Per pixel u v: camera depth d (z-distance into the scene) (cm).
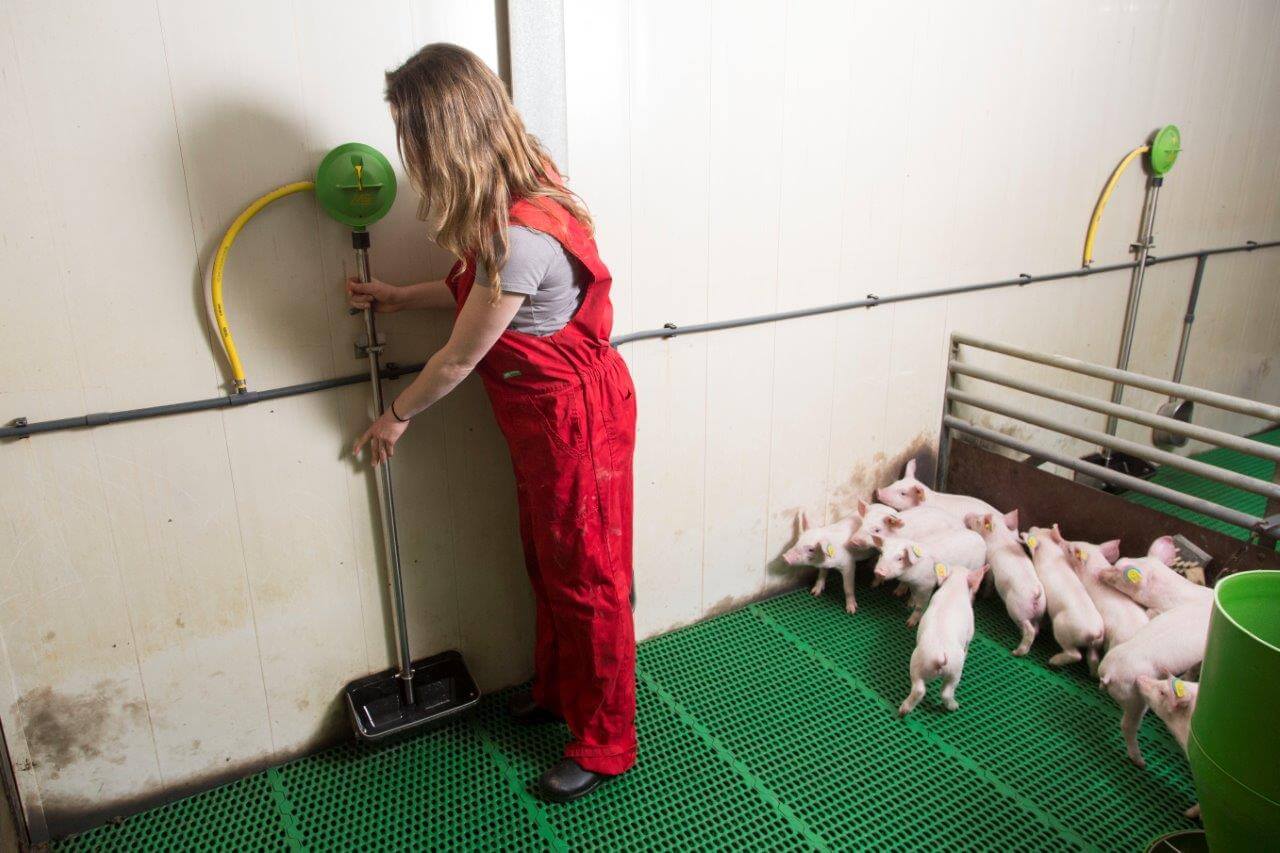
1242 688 137
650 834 186
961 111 267
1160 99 319
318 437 189
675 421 239
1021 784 200
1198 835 179
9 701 171
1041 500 282
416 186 156
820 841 184
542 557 186
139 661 182
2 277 150
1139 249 338
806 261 250
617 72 200
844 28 233
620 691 194
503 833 187
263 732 202
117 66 150
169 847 183
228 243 165
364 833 187
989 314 304
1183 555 241
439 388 168
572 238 158
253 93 163
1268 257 398
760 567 274
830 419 274
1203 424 406
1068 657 237
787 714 224
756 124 226
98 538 171
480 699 230
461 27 180
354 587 204
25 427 157
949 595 227
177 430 173
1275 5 340
